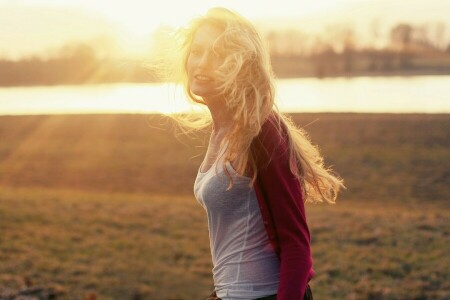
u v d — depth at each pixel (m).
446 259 13.26
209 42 2.13
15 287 10.56
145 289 11.88
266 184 2.04
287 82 126.75
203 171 2.27
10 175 36.62
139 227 17.69
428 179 31.77
